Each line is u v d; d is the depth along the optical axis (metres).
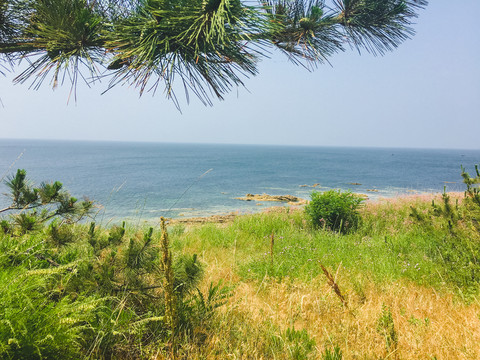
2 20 2.75
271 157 160.62
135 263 3.12
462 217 5.78
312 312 4.11
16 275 2.41
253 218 12.41
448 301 4.49
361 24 3.37
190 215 21.09
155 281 3.36
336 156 191.62
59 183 3.35
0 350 1.94
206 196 33.41
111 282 3.00
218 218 17.89
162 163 103.56
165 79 2.56
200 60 2.73
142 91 2.60
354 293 4.59
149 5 2.51
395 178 62.09
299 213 13.20
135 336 2.87
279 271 5.64
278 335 3.22
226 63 2.81
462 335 3.36
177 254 3.58
